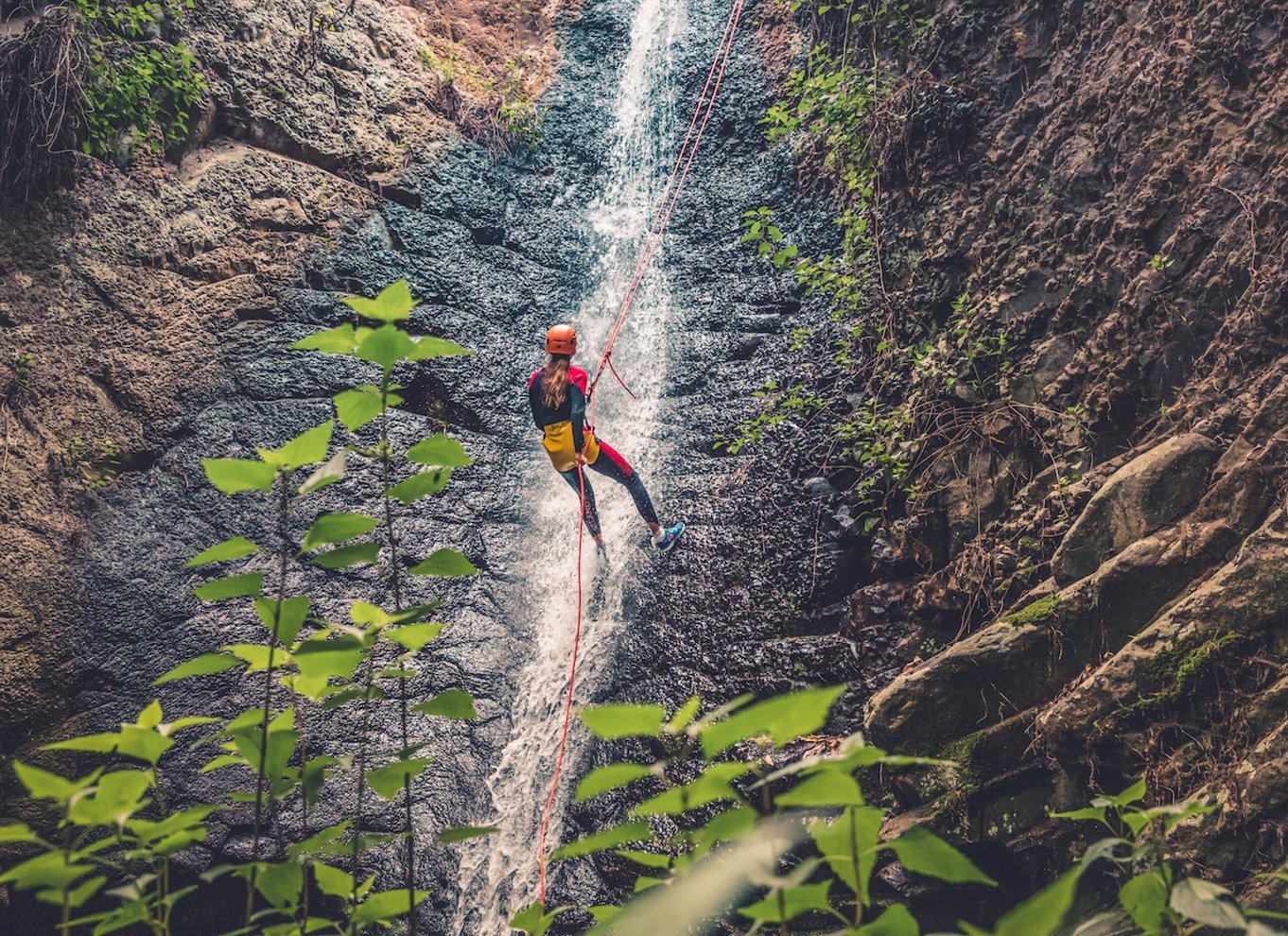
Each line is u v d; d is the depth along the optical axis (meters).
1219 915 1.21
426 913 5.89
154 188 7.21
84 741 1.28
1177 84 5.48
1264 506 4.27
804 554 6.40
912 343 6.70
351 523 1.41
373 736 6.34
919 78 7.17
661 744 5.91
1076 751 4.30
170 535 6.51
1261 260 4.78
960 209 6.75
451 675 6.75
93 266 6.79
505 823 6.37
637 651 6.70
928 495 6.00
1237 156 5.06
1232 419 4.64
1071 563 4.92
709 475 7.26
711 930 4.89
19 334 6.38
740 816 1.14
